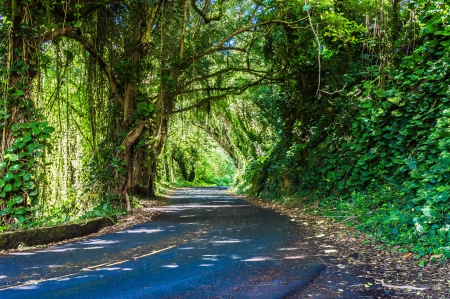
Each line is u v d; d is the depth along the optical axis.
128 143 9.98
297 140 12.77
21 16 6.59
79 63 10.62
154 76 11.89
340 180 9.41
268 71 14.52
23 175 6.12
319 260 4.42
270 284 3.53
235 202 15.18
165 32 10.17
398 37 9.04
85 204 9.40
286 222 7.93
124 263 4.48
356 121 9.05
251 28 12.04
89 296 3.27
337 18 9.17
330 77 11.20
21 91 6.42
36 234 5.65
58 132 10.21
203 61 13.70
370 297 3.09
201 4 10.94
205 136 35.25
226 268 4.14
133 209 11.04
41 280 3.78
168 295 3.26
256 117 19.73
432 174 5.64
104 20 9.60
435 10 7.12
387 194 7.10
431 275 3.57
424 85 7.00
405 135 7.20
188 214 10.35
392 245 4.85
